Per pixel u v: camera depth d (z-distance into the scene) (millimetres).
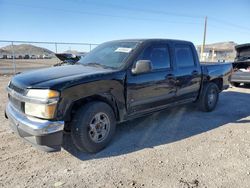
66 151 3520
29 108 3029
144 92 4004
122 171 2986
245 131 4492
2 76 12648
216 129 4578
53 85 2965
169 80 4441
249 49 9734
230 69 6520
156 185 2691
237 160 3312
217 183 2748
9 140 3844
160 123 4875
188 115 5512
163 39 4562
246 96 8062
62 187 2646
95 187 2652
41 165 3111
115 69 3715
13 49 13508
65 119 3125
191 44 5191
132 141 3926
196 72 5172
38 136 2896
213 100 5887
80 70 3682
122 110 3750
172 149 3637
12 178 2795
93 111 3322
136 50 3986
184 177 2861
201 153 3512
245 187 2680
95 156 3387
